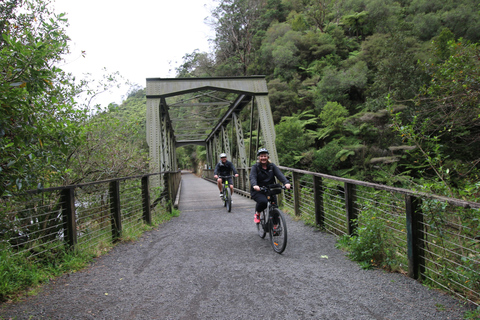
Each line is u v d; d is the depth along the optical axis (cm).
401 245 331
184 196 1463
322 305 242
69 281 309
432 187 351
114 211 488
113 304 253
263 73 3666
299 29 3928
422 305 237
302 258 376
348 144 1980
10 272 279
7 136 237
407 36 2166
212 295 270
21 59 227
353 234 420
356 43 3706
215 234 539
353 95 2950
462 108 539
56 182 492
